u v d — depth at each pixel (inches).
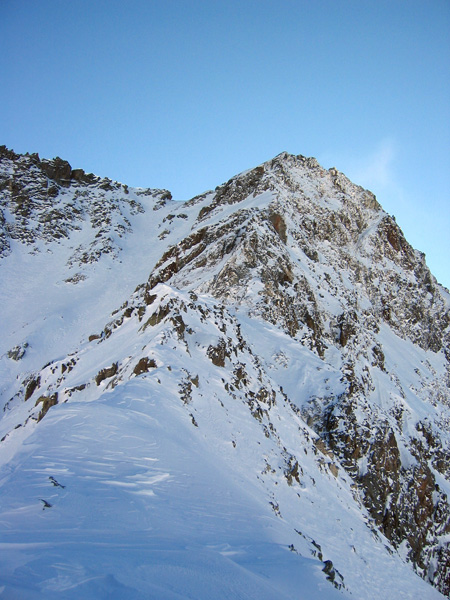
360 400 1812.3
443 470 2568.9
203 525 464.8
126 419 721.6
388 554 1156.5
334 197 4151.1
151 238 5319.9
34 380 1959.9
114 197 6210.6
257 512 621.9
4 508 368.2
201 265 2632.9
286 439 1277.1
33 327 3425.2
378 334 3444.9
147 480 526.0
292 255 2829.7
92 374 1352.1
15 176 5713.6
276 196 3289.9
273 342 1939.0
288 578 395.9
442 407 3312.0
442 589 1903.3
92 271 4473.4
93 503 410.3
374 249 4077.3
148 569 302.2
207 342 1312.7
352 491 1432.1
